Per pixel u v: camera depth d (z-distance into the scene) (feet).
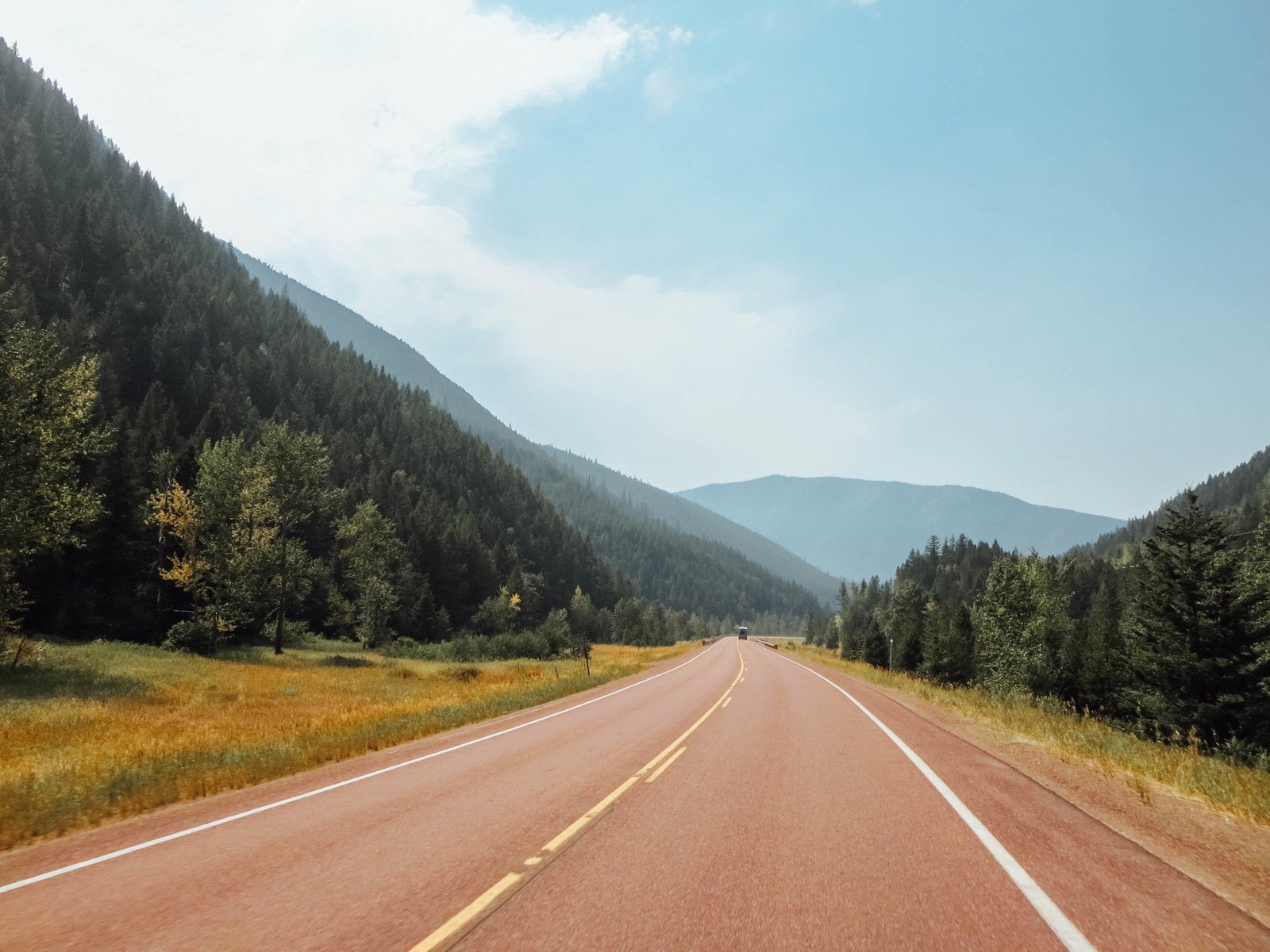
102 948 14.03
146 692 90.74
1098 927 14.33
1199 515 101.09
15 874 19.16
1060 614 176.35
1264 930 14.25
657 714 57.21
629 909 15.62
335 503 206.80
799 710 59.88
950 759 35.27
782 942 13.75
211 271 608.60
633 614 420.36
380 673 135.74
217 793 31.32
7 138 509.35
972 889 16.60
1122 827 22.15
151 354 363.35
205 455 174.40
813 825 22.71
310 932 14.61
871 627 286.05
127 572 189.47
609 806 25.62
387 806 26.43
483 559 375.25
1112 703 135.54
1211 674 93.97
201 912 15.90
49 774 36.50
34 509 94.53
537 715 58.85
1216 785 28.45
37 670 101.86
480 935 14.32
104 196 522.88
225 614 169.07
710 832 21.99
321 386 505.25
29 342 92.84
